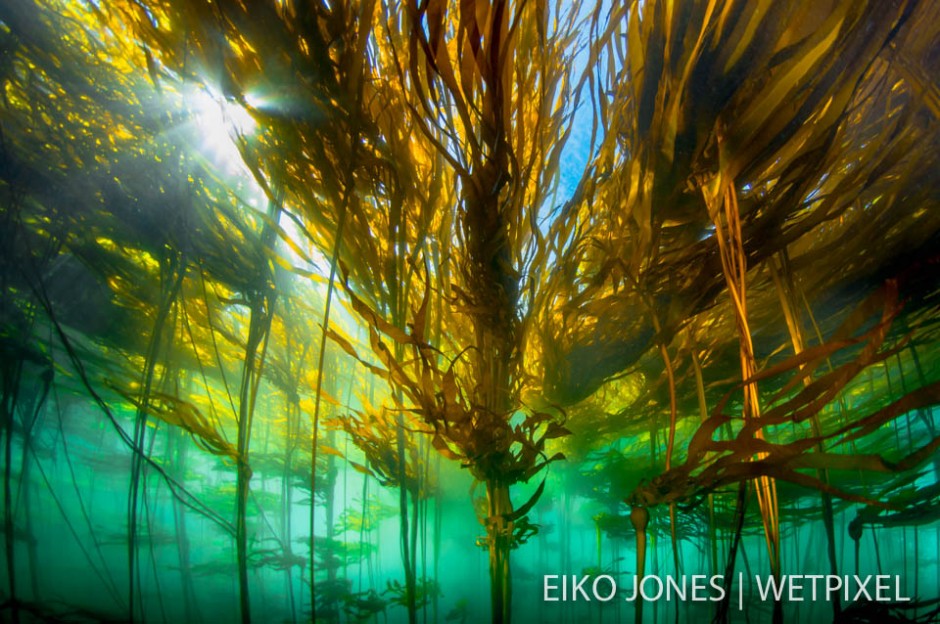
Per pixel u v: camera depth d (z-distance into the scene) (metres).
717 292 1.51
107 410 1.86
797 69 1.08
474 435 1.54
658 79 1.34
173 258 2.05
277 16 1.30
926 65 1.17
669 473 1.25
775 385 2.54
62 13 1.81
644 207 1.36
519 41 1.49
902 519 1.71
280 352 2.91
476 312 1.50
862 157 1.27
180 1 1.37
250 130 1.61
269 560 2.68
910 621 1.53
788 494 3.03
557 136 1.62
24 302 2.56
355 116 1.39
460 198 1.44
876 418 0.99
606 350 1.91
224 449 1.85
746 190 1.39
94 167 1.92
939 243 1.48
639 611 1.30
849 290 1.75
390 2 1.55
